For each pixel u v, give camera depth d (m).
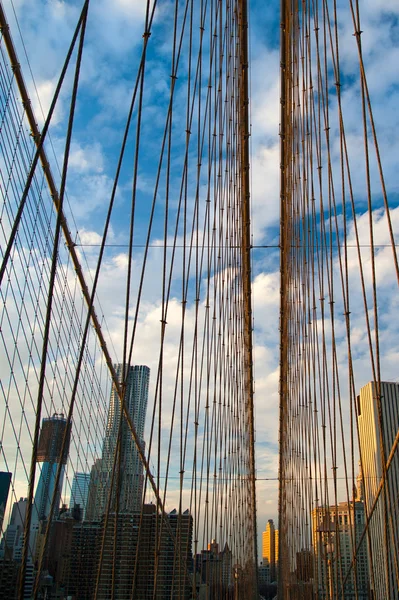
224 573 20.39
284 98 12.45
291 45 11.05
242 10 12.01
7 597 10.47
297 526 20.41
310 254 10.09
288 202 14.59
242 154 13.70
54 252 3.85
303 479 16.52
